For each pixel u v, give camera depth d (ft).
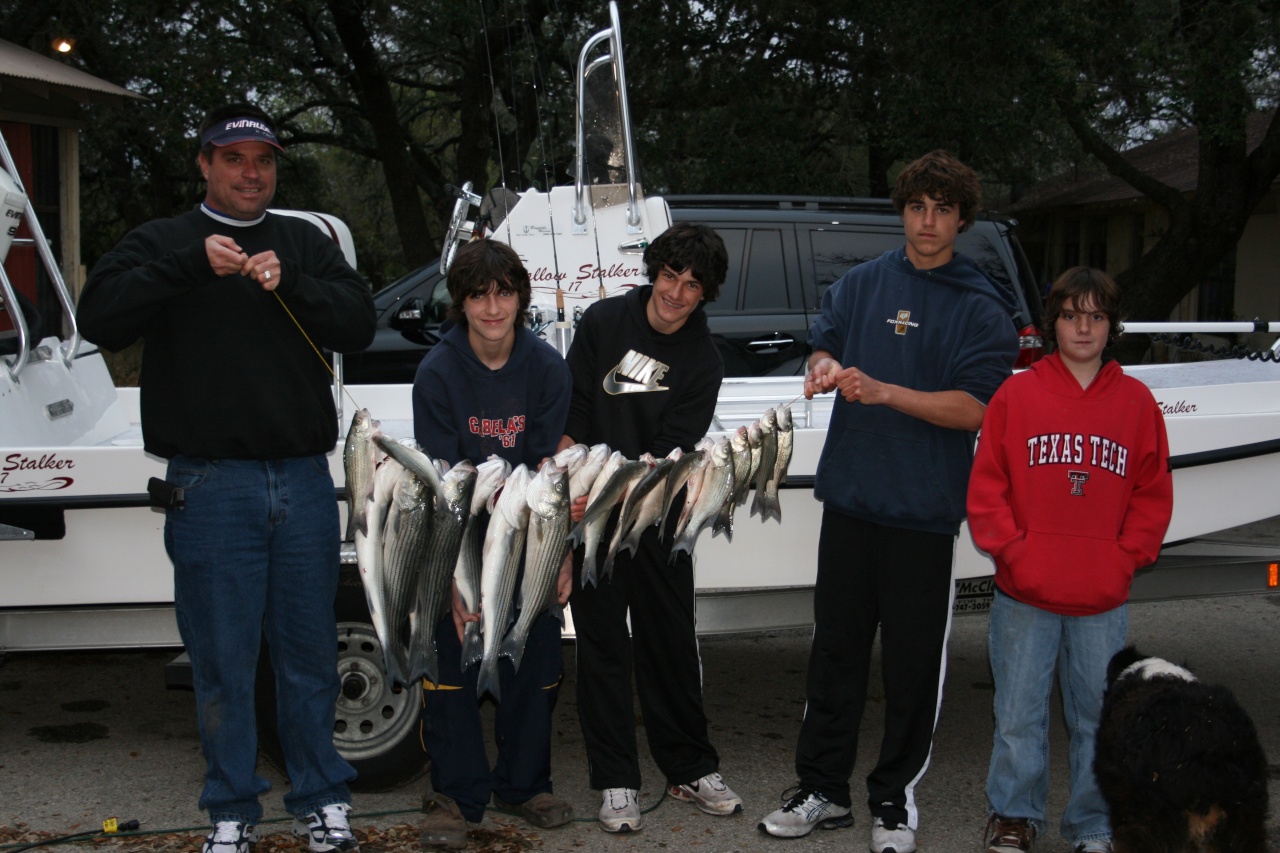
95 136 44.80
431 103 64.75
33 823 12.00
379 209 75.46
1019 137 43.39
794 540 13.10
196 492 10.27
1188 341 19.63
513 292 10.65
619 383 11.44
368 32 50.85
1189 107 45.21
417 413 10.95
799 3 43.93
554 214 16.39
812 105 47.83
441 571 10.19
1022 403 10.69
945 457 11.12
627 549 11.25
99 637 12.76
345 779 11.10
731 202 23.77
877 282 11.54
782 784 13.23
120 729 14.94
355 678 12.50
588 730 11.77
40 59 34.09
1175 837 8.94
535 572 10.11
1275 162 44.37
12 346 13.69
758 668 17.67
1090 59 43.78
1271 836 11.85
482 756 11.45
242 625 10.47
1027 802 11.12
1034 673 10.89
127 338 9.95
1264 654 18.04
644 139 48.34
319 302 10.08
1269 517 13.69
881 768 11.47
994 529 10.69
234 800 10.59
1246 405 14.79
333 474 12.83
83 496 12.21
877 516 11.12
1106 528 10.51
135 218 56.44
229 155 10.19
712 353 11.61
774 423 11.11
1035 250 77.82
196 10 45.09
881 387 10.75
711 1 46.65
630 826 11.62
